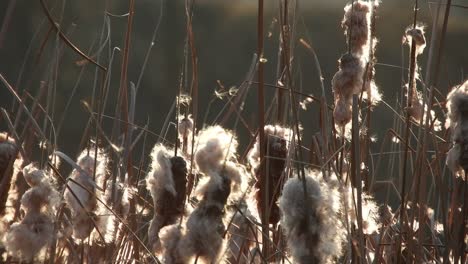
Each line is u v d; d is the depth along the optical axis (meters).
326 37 16.52
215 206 4.14
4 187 4.30
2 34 4.26
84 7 13.98
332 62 14.13
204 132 4.19
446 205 4.57
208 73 18.05
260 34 4.39
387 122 8.60
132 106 4.67
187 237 4.13
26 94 4.49
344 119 4.64
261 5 4.38
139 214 4.64
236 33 19.42
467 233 4.46
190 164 4.41
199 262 4.14
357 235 4.44
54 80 4.50
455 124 4.32
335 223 4.13
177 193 4.22
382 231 4.54
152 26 16.56
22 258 4.23
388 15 14.48
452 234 4.48
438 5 4.40
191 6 4.62
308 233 4.11
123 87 4.65
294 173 4.33
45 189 4.24
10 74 12.39
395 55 15.18
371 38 4.66
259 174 4.45
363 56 4.68
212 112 9.77
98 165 4.56
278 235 4.48
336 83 4.66
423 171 4.44
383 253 4.68
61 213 4.46
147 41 16.00
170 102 11.77
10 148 4.32
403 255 4.61
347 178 4.50
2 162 4.31
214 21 19.59
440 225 4.82
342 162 4.56
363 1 4.70
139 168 4.78
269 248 4.44
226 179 4.14
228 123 9.41
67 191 4.42
